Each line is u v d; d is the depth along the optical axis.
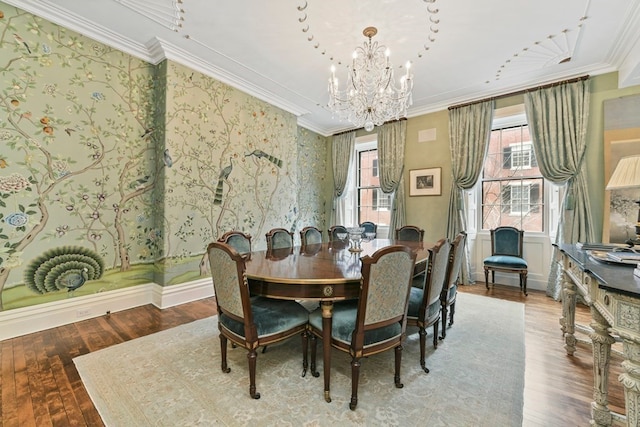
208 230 3.72
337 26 2.77
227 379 1.88
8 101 2.42
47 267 2.65
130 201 3.21
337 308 1.96
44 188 2.62
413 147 5.04
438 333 2.57
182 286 3.43
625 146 3.29
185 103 3.44
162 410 1.58
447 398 1.69
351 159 6.06
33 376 1.89
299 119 5.70
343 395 1.72
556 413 1.57
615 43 2.97
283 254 2.68
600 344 1.46
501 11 2.52
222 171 3.89
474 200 4.57
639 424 1.05
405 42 3.00
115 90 3.07
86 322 2.82
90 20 2.76
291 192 5.04
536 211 4.11
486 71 3.60
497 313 3.07
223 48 3.21
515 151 4.28
